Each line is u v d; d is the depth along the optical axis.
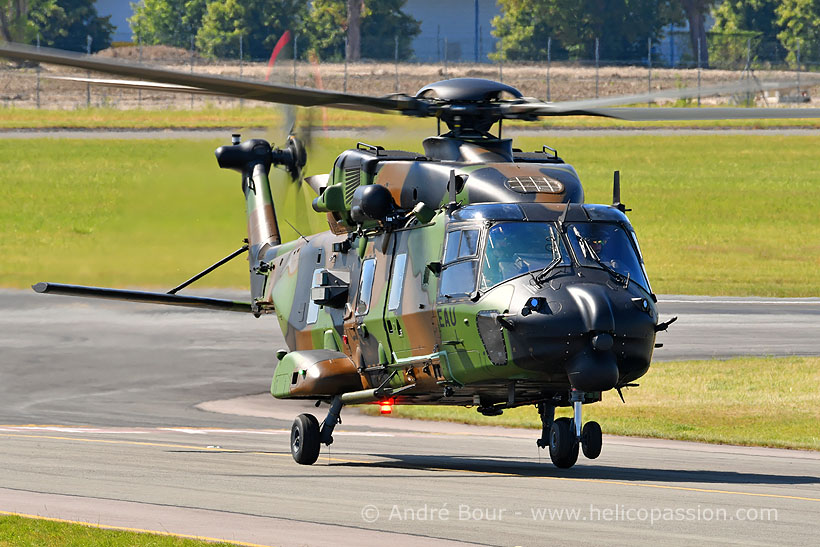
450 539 35.38
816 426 79.88
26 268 167.38
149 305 145.00
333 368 57.91
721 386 94.81
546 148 57.72
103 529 36.81
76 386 99.06
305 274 64.25
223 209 164.62
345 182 58.72
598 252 50.06
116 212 178.12
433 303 51.47
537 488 46.50
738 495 44.78
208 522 38.31
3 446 62.41
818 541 35.28
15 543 35.31
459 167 54.03
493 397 53.38
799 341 116.69
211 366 109.12
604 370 46.84
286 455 63.16
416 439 74.69
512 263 49.31
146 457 58.84
